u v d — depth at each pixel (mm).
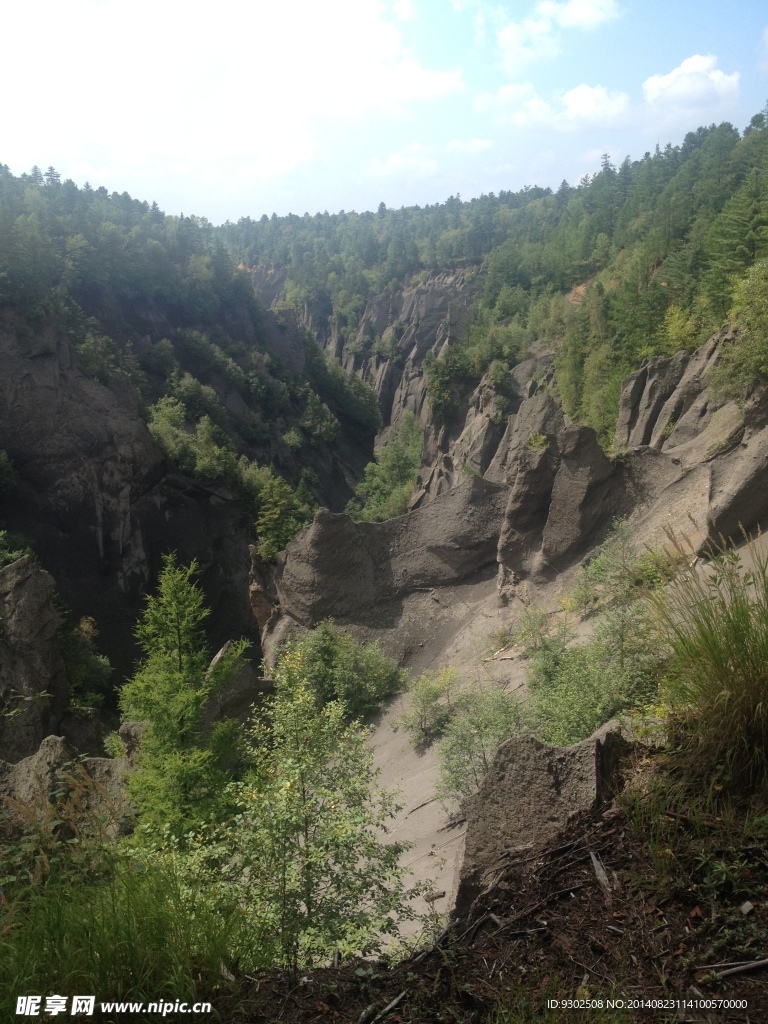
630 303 80625
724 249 64562
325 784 7984
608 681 15734
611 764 6906
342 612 36906
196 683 25172
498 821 6926
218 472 86000
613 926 5266
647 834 5961
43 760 17000
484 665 30281
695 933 5055
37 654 36656
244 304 150500
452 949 5320
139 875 5656
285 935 5879
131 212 159500
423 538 37594
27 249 92938
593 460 32219
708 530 25141
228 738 20438
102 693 57031
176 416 99438
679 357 50688
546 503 33906
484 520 37062
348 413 158375
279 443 123875
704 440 31812
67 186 156500
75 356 84188
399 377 198750
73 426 79500
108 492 79875
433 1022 4727
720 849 5617
